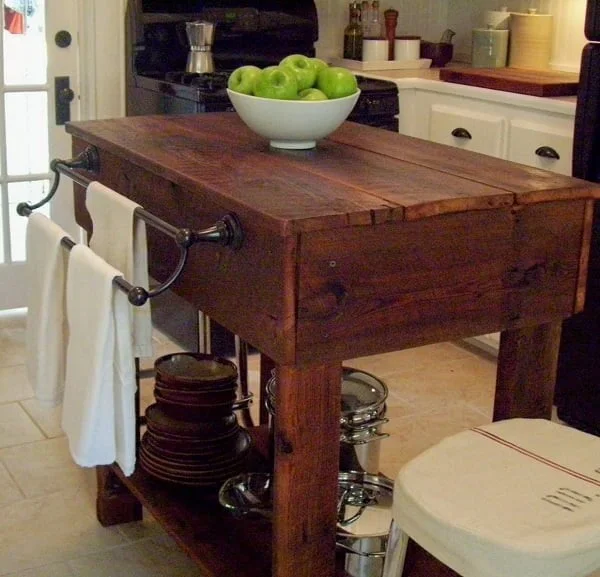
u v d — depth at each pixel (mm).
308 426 1501
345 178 1673
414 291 1520
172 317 3557
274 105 1847
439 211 1488
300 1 4059
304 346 1437
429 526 1388
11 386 3178
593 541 1323
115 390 1745
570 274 1712
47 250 1952
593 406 2824
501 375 1824
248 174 1688
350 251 1432
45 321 1959
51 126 3766
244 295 1527
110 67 3787
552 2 3775
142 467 2186
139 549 2293
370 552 1816
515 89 3230
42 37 3654
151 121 2262
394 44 4160
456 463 1518
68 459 2721
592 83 2598
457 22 4379
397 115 3621
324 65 1931
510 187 1619
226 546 1922
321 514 1562
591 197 1665
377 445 2066
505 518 1364
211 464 2129
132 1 3688
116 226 1861
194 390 2123
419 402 3162
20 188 3779
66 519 2414
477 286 1595
